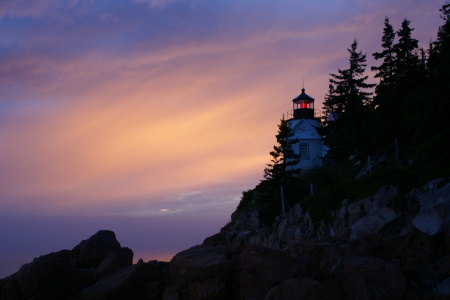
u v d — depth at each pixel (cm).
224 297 1506
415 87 4094
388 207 2327
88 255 1789
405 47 4534
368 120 4591
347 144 5159
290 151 4728
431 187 2383
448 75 3422
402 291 1305
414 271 1427
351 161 4812
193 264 1561
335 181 4409
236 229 4791
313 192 4441
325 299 1291
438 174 2670
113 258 1700
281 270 1469
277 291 1367
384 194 2522
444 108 3066
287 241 3453
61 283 1502
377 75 4681
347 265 1512
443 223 1662
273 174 4684
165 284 1645
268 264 1488
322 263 1847
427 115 3244
